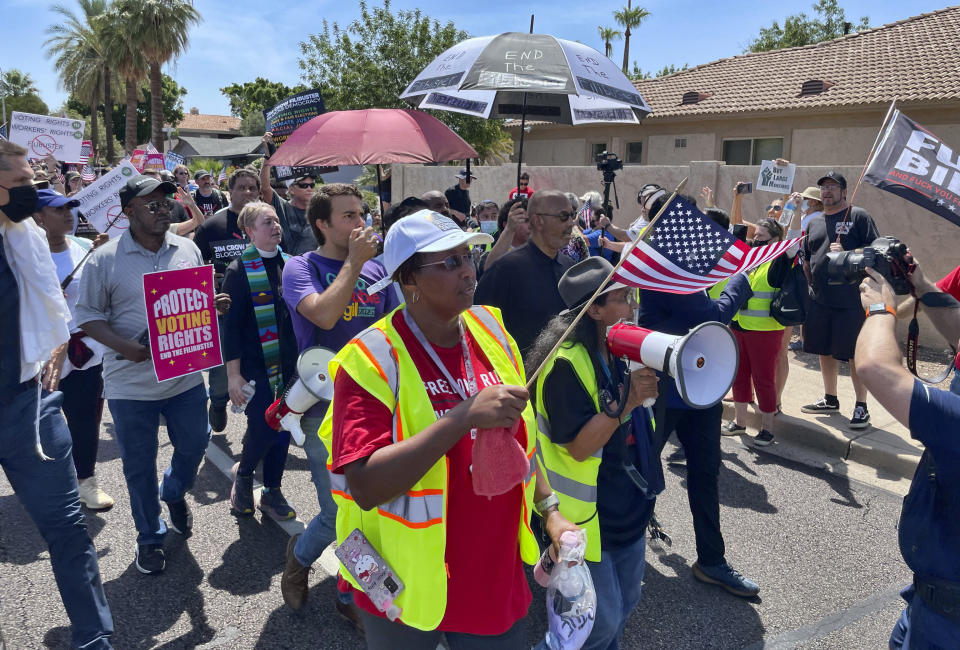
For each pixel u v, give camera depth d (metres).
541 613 3.40
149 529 3.68
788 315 5.25
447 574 1.82
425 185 14.55
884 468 5.32
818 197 7.27
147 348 3.46
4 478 4.89
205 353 3.60
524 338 3.72
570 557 1.99
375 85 22.80
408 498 1.75
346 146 5.00
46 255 2.75
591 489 2.40
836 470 5.29
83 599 2.82
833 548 4.09
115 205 6.07
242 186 6.23
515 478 1.70
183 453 3.81
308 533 3.19
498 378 1.93
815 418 6.04
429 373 1.83
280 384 3.93
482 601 1.87
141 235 3.58
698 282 2.51
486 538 1.86
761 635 3.28
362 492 1.66
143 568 3.66
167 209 3.59
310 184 6.68
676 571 3.84
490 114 6.38
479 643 1.90
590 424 2.28
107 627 2.88
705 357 2.03
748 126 15.51
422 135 5.15
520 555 2.00
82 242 4.70
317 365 2.91
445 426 1.61
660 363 2.01
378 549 1.86
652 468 2.55
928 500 1.94
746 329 5.53
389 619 1.82
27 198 2.54
